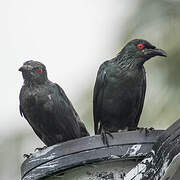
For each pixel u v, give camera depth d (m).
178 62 11.56
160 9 11.71
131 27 11.82
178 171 7.72
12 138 12.12
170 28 11.64
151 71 11.86
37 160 8.36
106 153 8.02
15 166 11.95
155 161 7.38
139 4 11.79
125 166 8.09
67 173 8.26
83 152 8.09
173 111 11.35
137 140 8.06
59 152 8.21
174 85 11.47
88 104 12.11
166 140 7.27
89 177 8.12
